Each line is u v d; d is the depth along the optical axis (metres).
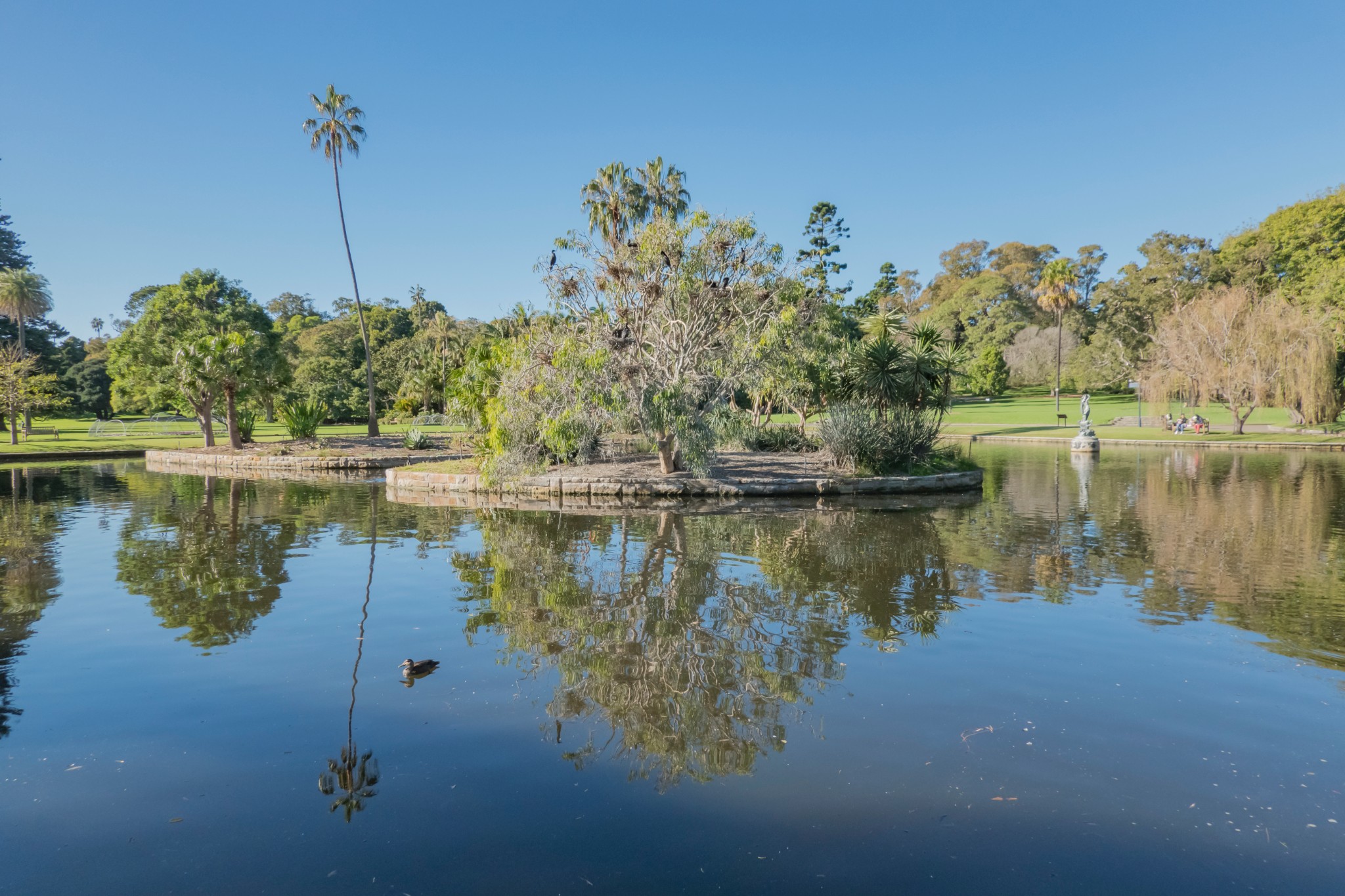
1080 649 6.89
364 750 4.96
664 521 14.96
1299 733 5.12
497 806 4.26
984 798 4.30
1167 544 12.09
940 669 6.37
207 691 6.00
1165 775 4.56
